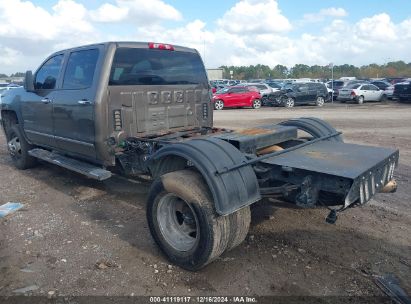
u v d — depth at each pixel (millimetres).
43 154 6633
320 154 3998
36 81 6699
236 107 26609
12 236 4523
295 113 20891
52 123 6113
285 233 4434
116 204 5547
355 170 3311
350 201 3146
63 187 6414
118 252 4074
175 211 3857
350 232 4441
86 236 4484
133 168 5258
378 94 28000
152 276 3600
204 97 6281
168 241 3781
